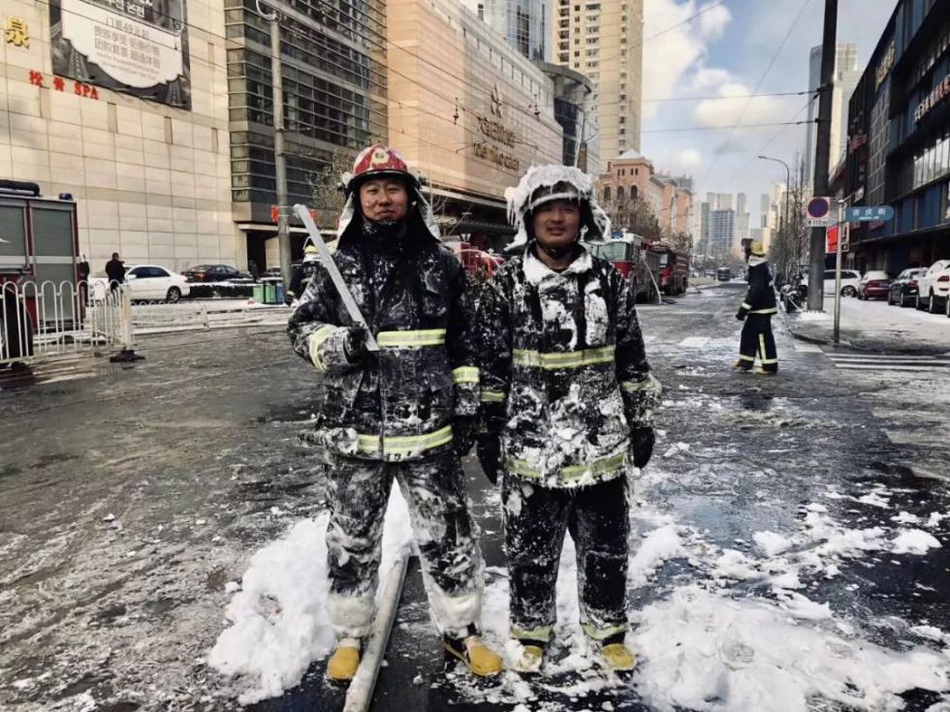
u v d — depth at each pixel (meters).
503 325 2.61
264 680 2.60
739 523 4.21
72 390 8.81
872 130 56.47
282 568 3.48
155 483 5.07
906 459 5.57
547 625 2.73
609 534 2.67
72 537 4.07
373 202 2.48
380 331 2.51
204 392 8.66
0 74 29.88
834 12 19.30
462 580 2.68
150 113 36.69
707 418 7.09
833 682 2.57
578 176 2.51
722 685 2.55
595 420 2.56
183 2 38.03
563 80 94.12
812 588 3.35
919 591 3.32
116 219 35.25
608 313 2.59
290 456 5.75
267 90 43.00
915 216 38.75
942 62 32.34
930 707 2.44
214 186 40.84
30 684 2.64
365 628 2.73
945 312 20.45
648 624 2.98
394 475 2.71
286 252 25.77
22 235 12.23
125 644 2.92
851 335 14.73
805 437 6.30
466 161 65.75
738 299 34.19
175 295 28.00
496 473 2.72
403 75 52.50
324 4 47.00
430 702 2.51
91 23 33.25
